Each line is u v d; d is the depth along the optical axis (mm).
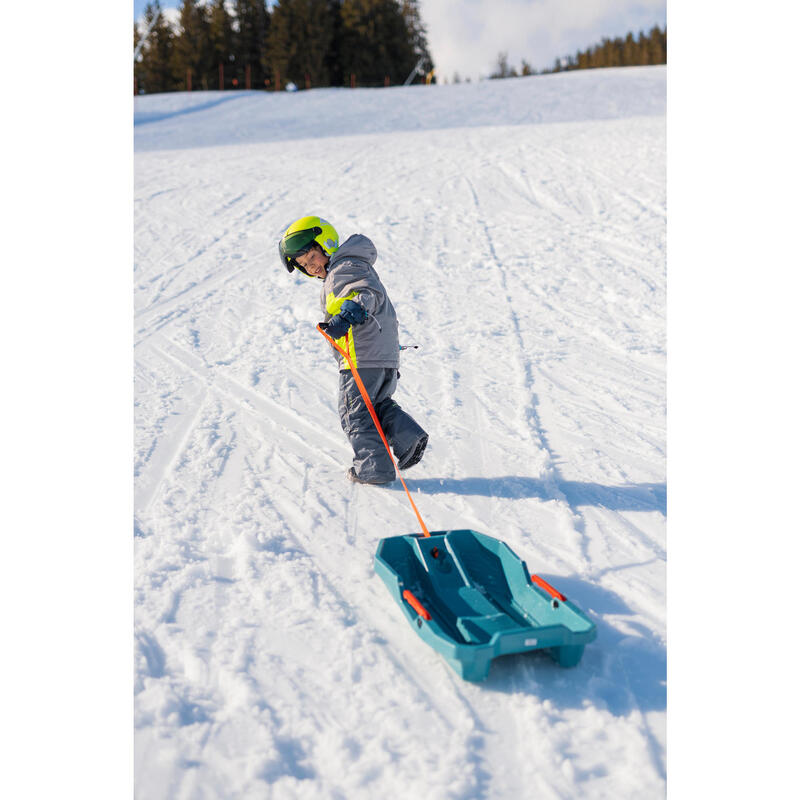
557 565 2992
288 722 2119
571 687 2248
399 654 2426
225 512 3492
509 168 12930
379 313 3621
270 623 2604
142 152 17484
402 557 2988
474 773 1913
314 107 26781
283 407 4980
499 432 4496
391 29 59188
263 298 7676
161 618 2631
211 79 56906
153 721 2129
